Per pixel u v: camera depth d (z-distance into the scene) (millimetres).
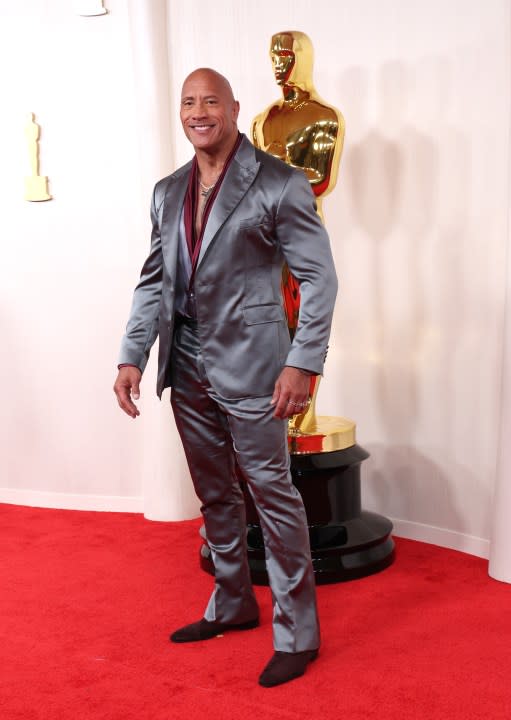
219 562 2947
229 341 2598
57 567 3723
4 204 4664
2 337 4762
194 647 2879
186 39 4281
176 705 2479
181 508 4410
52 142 4543
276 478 2625
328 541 3482
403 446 4047
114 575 3609
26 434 4777
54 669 2736
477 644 2834
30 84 4539
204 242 2561
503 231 3617
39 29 4496
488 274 3684
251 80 4246
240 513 2934
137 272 4492
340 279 4148
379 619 3070
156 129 4277
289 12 4125
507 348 3391
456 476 3854
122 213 4480
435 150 3803
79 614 3195
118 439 4621
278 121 3521
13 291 4715
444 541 3900
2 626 3098
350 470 3611
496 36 3564
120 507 4633
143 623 3100
